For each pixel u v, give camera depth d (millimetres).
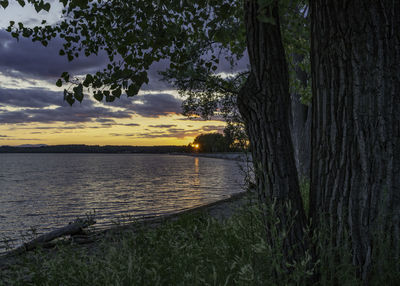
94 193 29203
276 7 2627
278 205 2512
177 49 3928
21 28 4258
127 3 3627
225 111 7531
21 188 35312
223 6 3113
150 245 2791
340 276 2193
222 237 3107
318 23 2721
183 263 2490
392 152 2502
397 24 2498
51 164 123188
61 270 2641
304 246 2480
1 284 2746
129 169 78625
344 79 2547
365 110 2498
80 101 2723
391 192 2494
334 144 2623
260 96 2596
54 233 7184
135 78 2930
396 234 2486
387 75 2479
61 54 4461
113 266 2373
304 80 11148
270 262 2162
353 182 2539
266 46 2570
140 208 18984
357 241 2506
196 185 34469
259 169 2492
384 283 2330
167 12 3340
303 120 11328
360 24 2471
